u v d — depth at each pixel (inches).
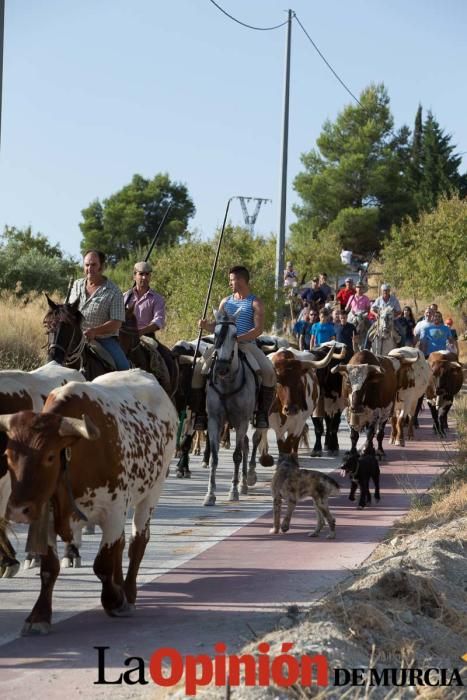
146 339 596.4
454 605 349.7
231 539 482.9
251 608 361.7
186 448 666.8
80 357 481.7
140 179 3021.7
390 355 816.3
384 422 752.3
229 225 1374.3
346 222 2960.1
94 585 391.9
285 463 494.6
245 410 586.2
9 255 1486.2
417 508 555.2
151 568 422.3
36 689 278.2
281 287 1263.5
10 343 922.1
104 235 2935.5
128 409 351.6
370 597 339.0
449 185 3083.2
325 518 489.4
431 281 1883.6
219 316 578.2
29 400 353.4
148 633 328.2
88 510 329.1
